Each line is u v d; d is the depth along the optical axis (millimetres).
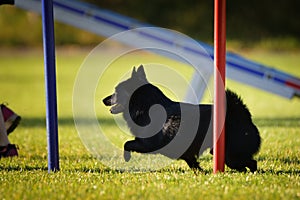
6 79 37250
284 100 27953
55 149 10602
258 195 8547
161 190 8945
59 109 24578
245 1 60656
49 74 10258
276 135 15906
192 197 8445
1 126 12305
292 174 10367
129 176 10352
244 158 10359
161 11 61250
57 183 9586
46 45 10172
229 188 9023
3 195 8734
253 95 29953
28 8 24312
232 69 20062
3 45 59125
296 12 60062
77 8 23469
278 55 51438
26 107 25297
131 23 22797
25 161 12336
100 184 9477
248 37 58531
